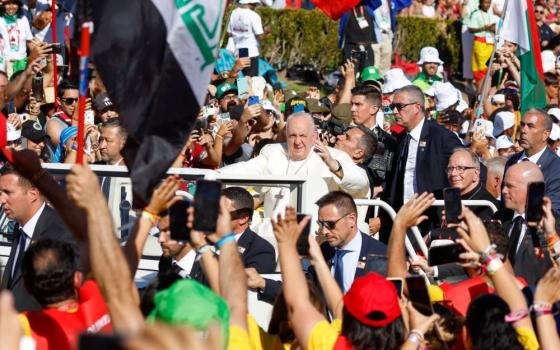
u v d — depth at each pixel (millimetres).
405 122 31547
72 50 19891
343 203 23594
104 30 16109
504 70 58594
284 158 28812
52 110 37094
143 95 16047
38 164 16578
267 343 17984
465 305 18562
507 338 15195
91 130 32719
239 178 23969
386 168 32500
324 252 24391
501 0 61844
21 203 22188
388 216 31312
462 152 29312
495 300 15500
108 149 29312
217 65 47969
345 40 55344
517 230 24062
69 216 16359
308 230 17062
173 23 16141
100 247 13609
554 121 42312
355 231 23891
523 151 31938
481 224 16344
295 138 28359
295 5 70000
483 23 61562
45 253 15688
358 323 15711
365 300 15656
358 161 32188
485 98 51500
